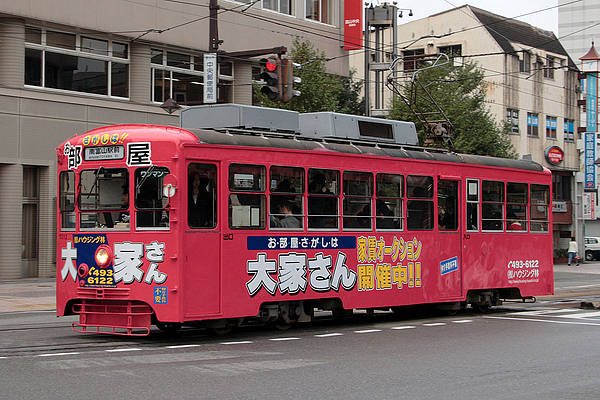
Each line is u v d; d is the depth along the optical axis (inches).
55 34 1062.4
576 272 1572.3
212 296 472.1
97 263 474.9
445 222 626.8
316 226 531.8
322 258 534.3
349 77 1451.8
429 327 565.6
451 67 1327.5
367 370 374.3
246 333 521.3
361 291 559.2
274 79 761.6
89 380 340.5
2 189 1014.4
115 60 1130.0
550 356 424.2
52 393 312.0
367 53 1202.6
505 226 681.6
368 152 569.3
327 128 572.1
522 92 1937.7
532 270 709.9
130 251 466.6
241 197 490.0
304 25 1365.7
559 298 876.0
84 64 1095.6
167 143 463.5
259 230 498.6
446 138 738.2
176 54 1203.2
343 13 1440.7
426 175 610.2
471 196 649.0
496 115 1871.3
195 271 464.1
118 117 1122.7
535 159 1973.4
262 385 333.1
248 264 491.8
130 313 463.2
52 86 1060.5
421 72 1304.1
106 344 461.7
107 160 478.6
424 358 414.0
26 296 816.9
